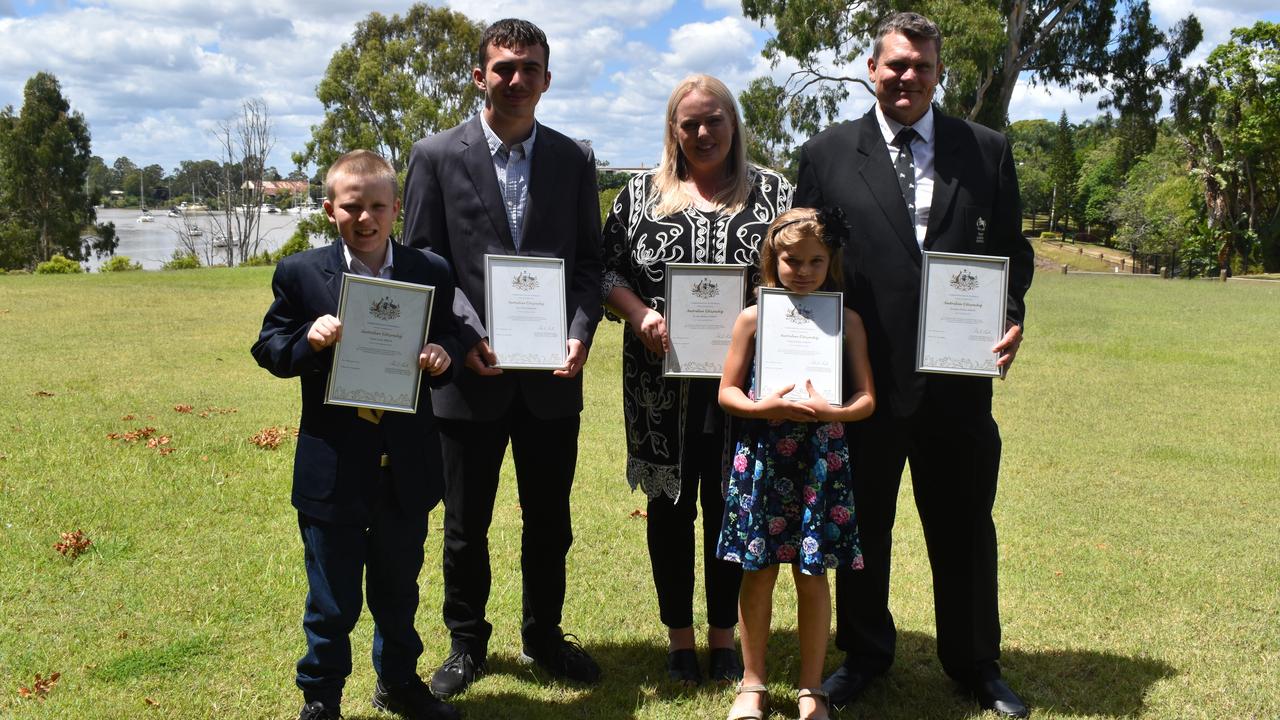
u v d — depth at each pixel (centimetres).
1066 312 2011
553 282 358
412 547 330
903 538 570
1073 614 451
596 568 509
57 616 419
